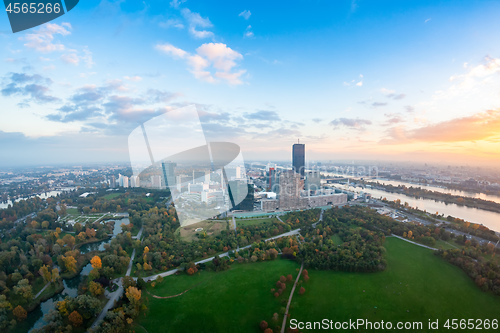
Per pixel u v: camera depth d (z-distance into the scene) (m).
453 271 142.50
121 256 160.12
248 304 116.62
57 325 100.94
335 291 126.00
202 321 106.25
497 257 156.50
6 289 122.25
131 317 106.38
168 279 137.88
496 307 113.44
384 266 145.50
